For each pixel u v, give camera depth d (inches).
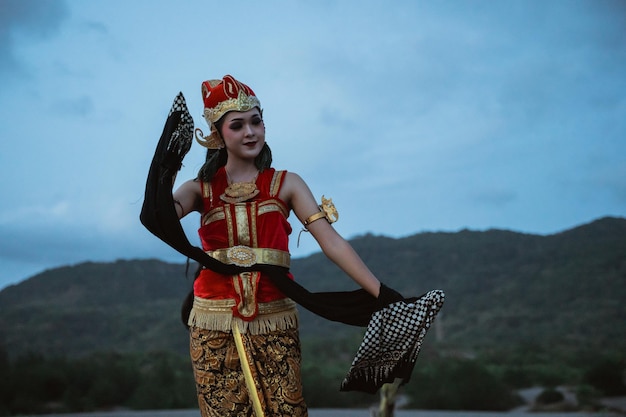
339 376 1047.0
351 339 1753.2
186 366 1236.5
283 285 149.3
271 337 150.5
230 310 148.8
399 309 144.5
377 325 144.6
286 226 155.3
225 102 151.2
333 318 148.6
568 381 1097.4
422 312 144.3
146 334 3157.0
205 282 152.2
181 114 146.6
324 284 4357.8
